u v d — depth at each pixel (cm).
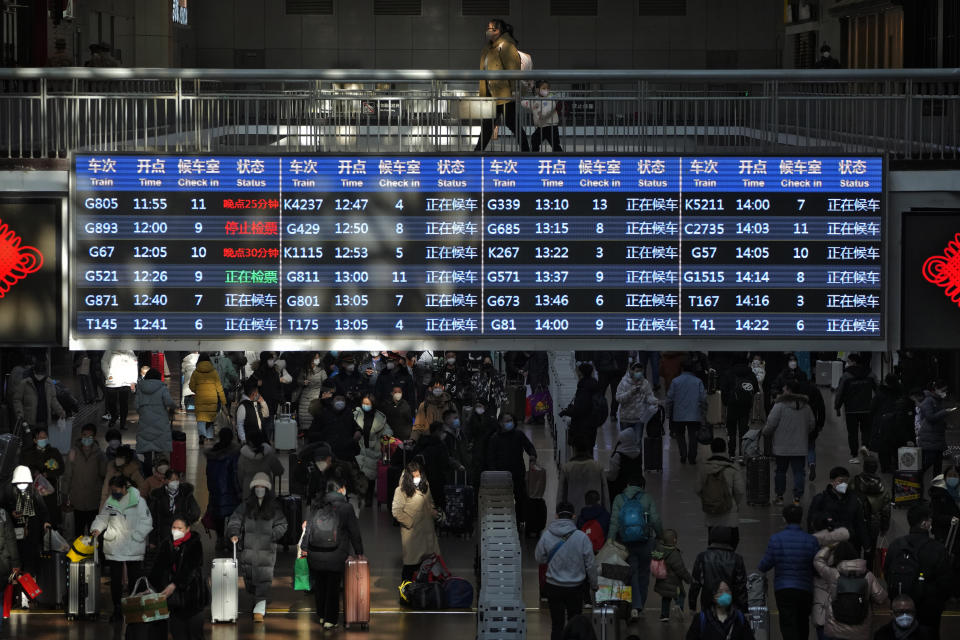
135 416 3338
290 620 1916
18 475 1952
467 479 2431
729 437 2853
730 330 1947
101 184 1931
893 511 2458
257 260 1939
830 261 1947
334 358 3036
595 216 1941
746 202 1942
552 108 2167
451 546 2294
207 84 4772
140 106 2309
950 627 1905
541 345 1948
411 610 1956
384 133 2192
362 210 1938
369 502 2595
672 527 2370
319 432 2472
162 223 1933
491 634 1584
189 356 3409
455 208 1938
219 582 1895
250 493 1905
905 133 2003
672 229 1944
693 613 1925
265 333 1941
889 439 2666
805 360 3638
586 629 1416
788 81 1988
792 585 1669
